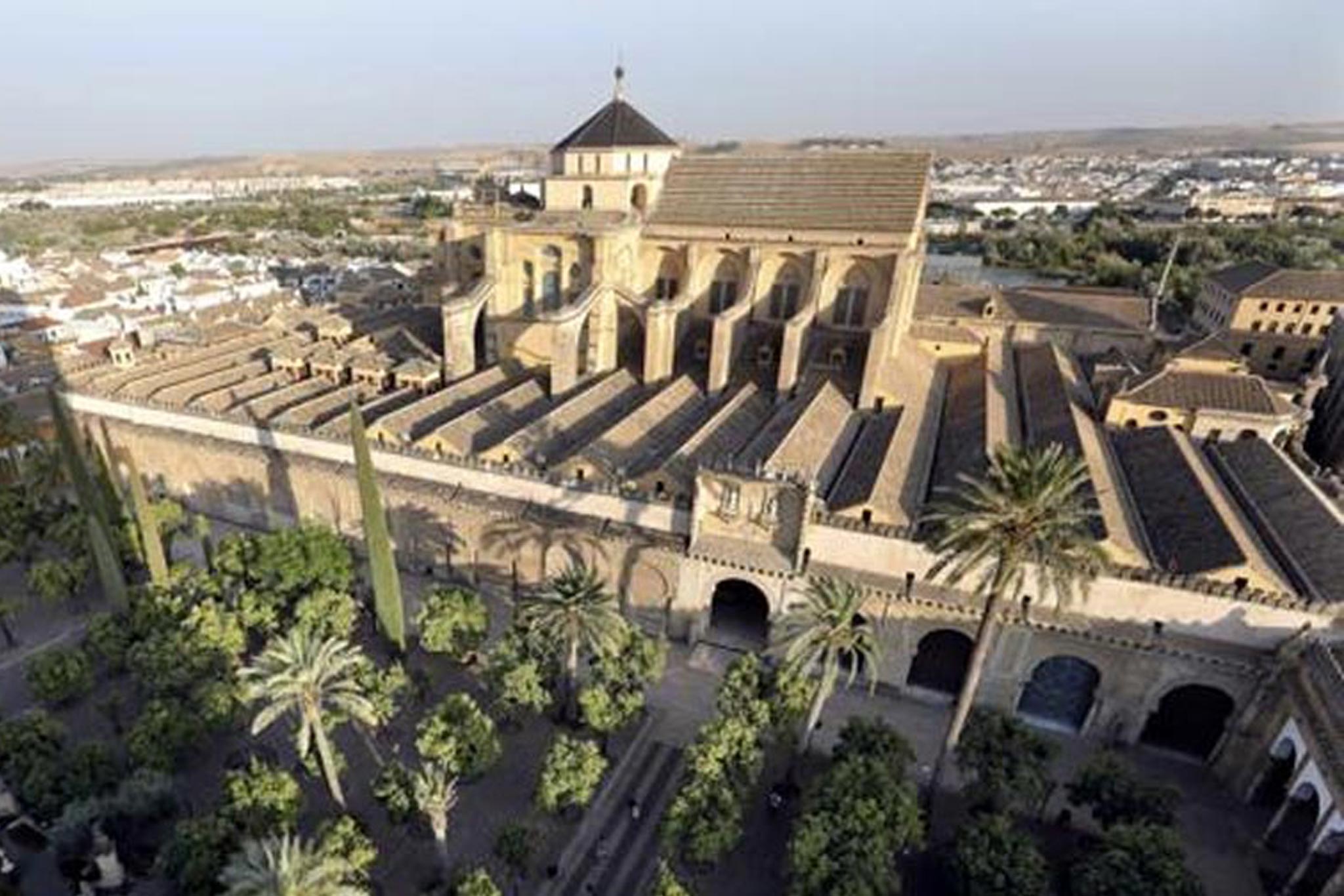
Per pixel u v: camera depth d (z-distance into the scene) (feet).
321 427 257.34
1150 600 176.35
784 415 252.21
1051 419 266.36
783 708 156.87
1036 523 135.13
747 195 296.51
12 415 281.95
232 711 169.37
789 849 140.26
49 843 150.82
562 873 151.64
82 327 470.80
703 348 303.48
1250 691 170.09
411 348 330.54
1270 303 392.06
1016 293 402.31
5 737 153.48
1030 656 186.50
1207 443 271.49
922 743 185.57
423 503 236.84
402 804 142.82
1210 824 167.22
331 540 212.64
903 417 258.16
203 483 280.51
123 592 198.18
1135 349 367.66
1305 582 181.27
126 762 161.07
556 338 270.26
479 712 158.92
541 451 235.20
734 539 203.21
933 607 188.03
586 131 309.83
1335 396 337.93
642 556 211.82
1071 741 189.16
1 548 225.15
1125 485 235.40
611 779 172.14
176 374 315.78
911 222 268.41
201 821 135.33
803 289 290.15
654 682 192.13
